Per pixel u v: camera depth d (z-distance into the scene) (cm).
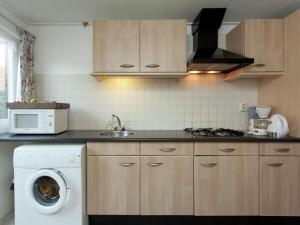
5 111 257
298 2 228
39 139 214
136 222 227
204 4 232
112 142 217
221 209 218
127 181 218
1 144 235
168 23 240
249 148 216
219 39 282
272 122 229
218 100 282
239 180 217
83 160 213
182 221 228
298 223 226
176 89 283
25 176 204
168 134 242
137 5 233
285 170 216
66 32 280
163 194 218
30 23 275
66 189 204
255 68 238
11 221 233
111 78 279
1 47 251
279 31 238
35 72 280
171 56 240
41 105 229
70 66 282
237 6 237
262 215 218
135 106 284
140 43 240
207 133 240
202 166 217
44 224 206
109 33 239
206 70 269
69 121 283
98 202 218
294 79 222
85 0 222
